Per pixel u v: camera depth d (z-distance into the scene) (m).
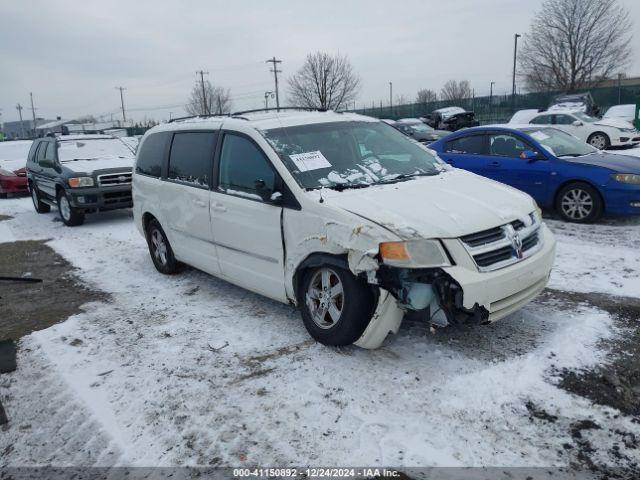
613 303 4.61
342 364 3.79
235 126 4.83
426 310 3.59
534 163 7.95
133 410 3.45
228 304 5.22
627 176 7.20
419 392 3.38
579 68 38.56
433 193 4.05
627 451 2.78
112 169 10.27
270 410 3.33
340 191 4.07
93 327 4.87
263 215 4.34
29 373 4.06
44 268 7.18
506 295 3.55
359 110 53.69
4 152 17.00
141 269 6.79
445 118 31.66
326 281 3.95
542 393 3.29
